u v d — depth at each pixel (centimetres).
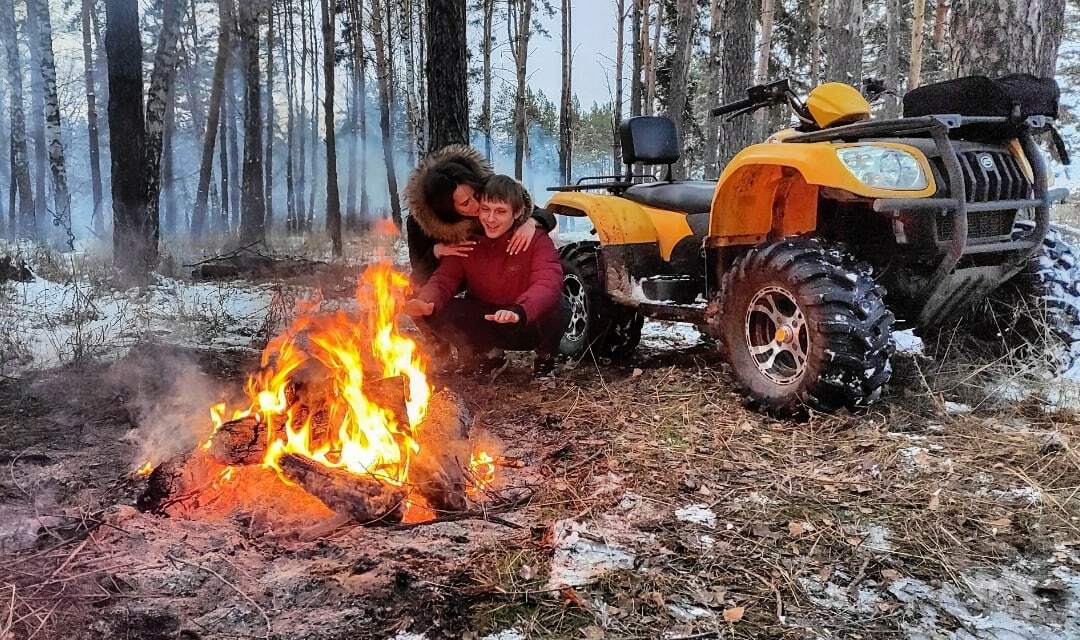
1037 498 283
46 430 371
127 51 938
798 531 260
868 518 271
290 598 216
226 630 203
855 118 420
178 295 807
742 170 408
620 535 259
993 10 569
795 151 379
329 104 1589
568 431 368
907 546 253
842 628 210
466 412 317
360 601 215
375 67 2725
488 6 2494
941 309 396
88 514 256
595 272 513
